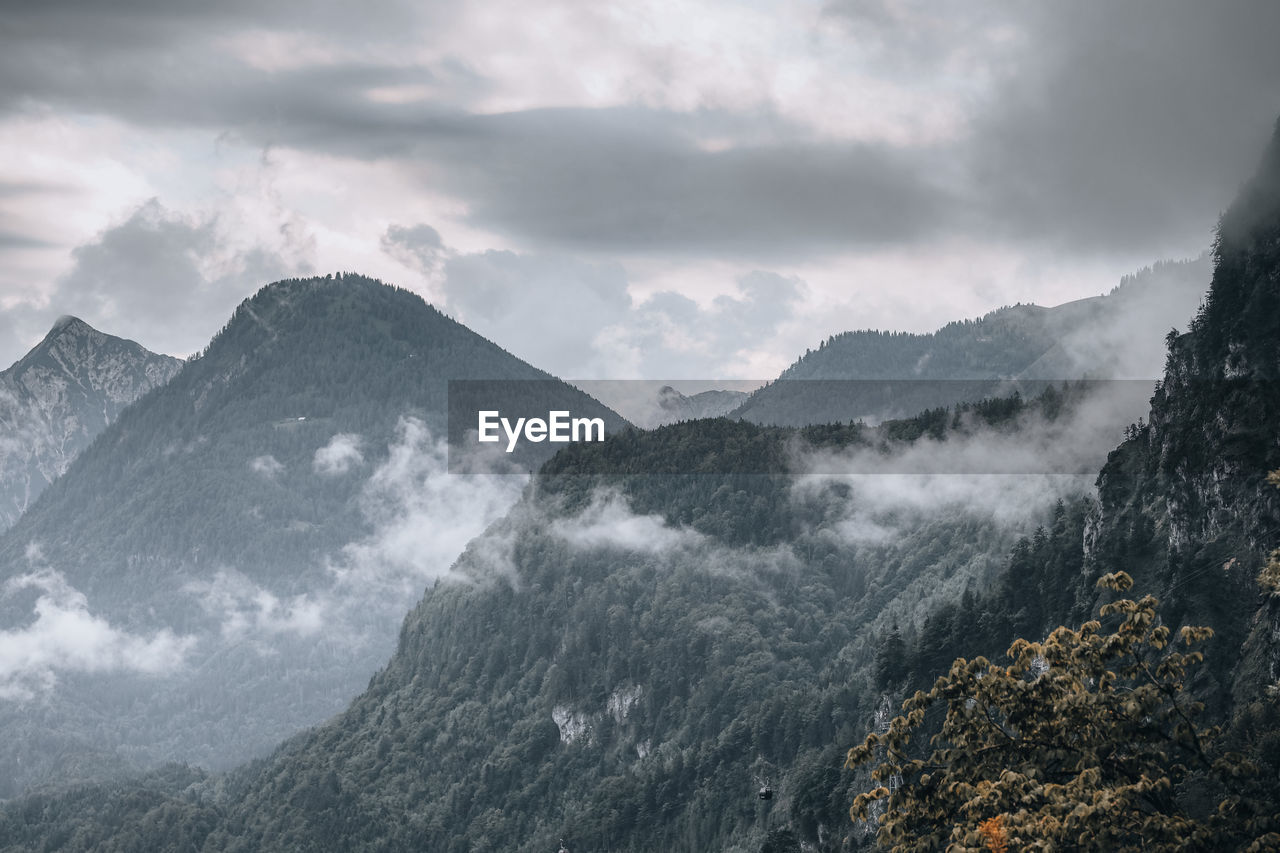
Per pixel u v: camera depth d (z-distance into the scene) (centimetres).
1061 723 6234
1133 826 5775
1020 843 5678
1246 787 6244
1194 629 6275
